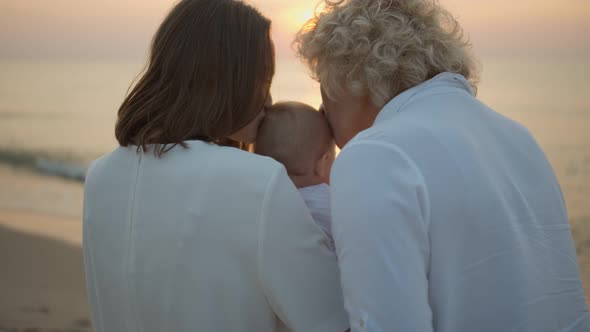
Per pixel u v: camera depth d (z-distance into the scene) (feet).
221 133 4.34
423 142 3.59
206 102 4.23
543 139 54.03
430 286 3.54
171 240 4.00
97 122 77.61
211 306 3.98
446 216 3.49
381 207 3.40
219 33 4.26
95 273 4.42
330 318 4.07
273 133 5.03
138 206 4.17
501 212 3.62
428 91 3.97
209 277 3.95
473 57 4.55
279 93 71.67
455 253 3.52
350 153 3.65
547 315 3.76
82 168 55.21
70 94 97.76
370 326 3.35
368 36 4.05
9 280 24.61
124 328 4.35
